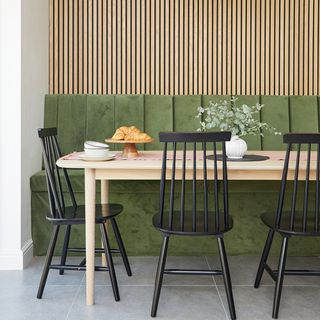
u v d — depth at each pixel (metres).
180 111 3.71
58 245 3.06
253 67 3.90
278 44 3.91
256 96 3.76
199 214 2.41
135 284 2.50
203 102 3.74
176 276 2.65
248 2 3.89
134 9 3.86
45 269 2.28
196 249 3.10
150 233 3.09
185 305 2.20
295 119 3.74
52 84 3.81
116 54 3.87
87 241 2.19
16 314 2.08
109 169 2.20
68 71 3.84
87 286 2.19
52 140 2.54
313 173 2.24
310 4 3.91
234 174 2.23
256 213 3.13
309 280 2.59
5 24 2.77
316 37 3.92
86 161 2.22
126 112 3.67
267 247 2.38
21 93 2.82
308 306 2.20
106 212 2.38
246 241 3.13
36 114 3.31
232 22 3.90
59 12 3.81
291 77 3.90
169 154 2.69
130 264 2.89
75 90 3.85
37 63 3.36
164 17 3.88
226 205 2.10
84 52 3.85
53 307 2.16
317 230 2.06
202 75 3.91
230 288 2.05
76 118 3.63
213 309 2.16
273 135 3.69
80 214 2.37
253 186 3.08
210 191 3.09
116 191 3.04
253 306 2.19
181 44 3.88
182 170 2.08
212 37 3.90
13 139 2.78
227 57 3.91
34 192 3.04
